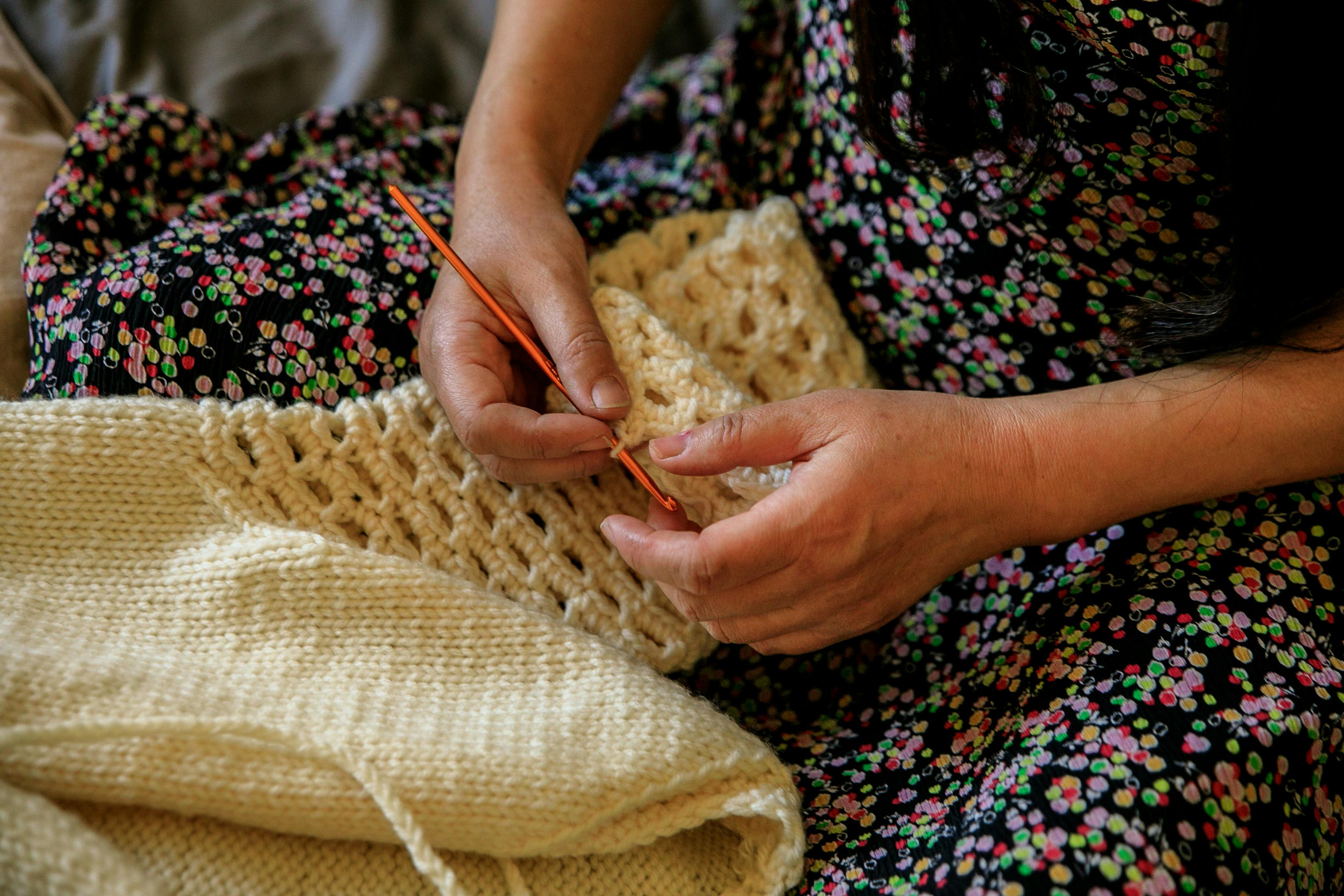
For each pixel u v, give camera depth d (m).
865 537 0.54
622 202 0.80
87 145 0.80
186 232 0.68
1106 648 0.56
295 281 0.66
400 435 0.60
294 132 0.90
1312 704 0.52
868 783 0.60
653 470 0.59
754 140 0.79
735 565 0.52
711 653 0.68
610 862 0.54
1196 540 0.59
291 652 0.55
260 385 0.63
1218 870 0.48
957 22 0.55
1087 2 0.52
